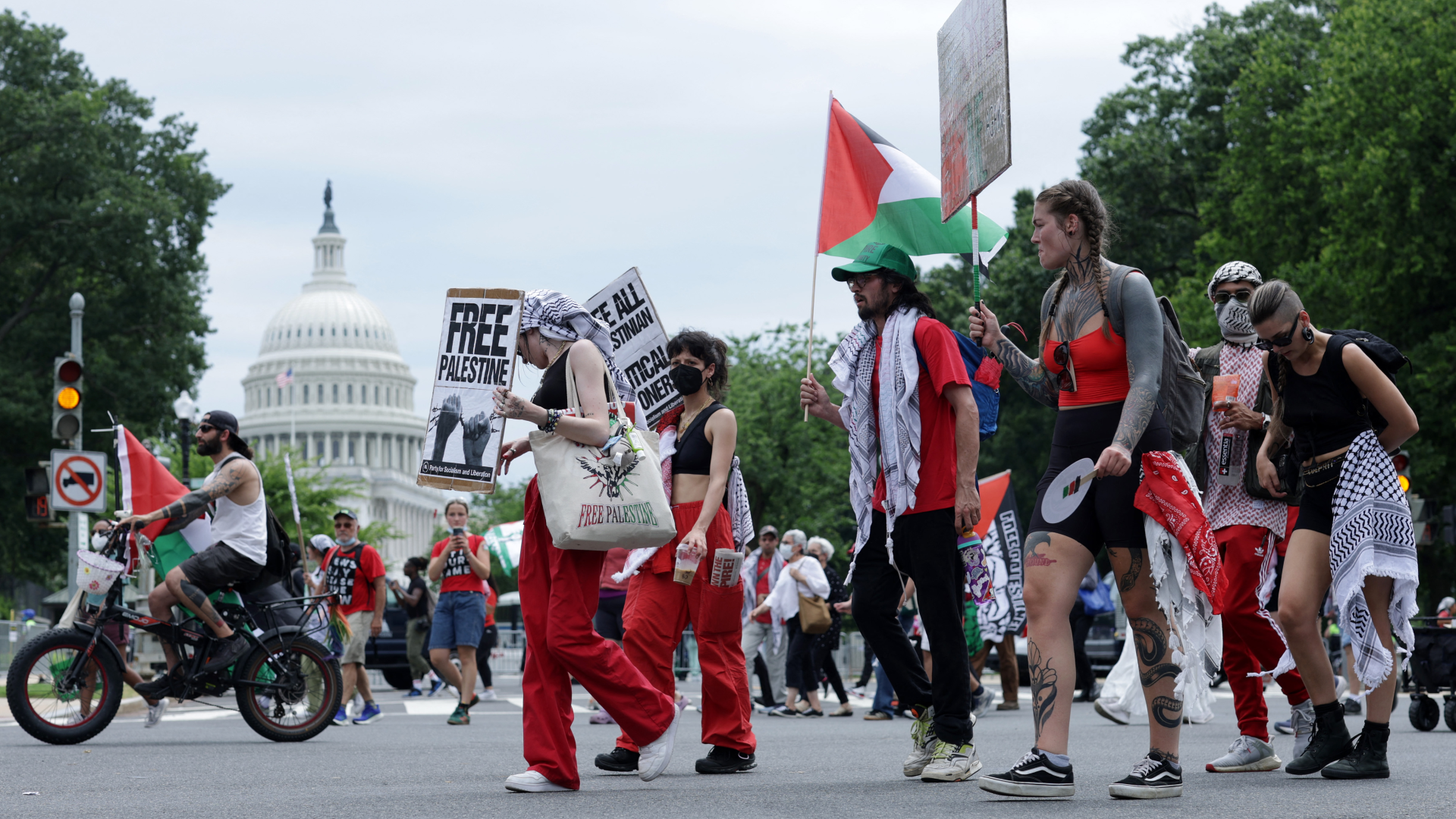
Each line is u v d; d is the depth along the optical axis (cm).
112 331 4147
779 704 1456
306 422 13925
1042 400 507
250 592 895
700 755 706
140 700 1375
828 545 1466
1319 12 3912
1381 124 2791
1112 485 455
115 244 4044
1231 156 3344
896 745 831
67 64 4338
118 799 503
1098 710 988
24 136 4097
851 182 629
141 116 4388
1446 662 963
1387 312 2772
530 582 508
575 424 486
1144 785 453
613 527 482
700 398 600
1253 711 573
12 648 2225
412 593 2005
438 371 527
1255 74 3331
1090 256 465
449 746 828
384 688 2445
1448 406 2667
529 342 520
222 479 866
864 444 536
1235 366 654
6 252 4125
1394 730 989
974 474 507
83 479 1568
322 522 5547
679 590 584
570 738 504
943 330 516
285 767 655
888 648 543
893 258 528
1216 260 3247
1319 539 532
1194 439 473
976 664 1311
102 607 855
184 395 2367
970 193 533
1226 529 597
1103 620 2550
